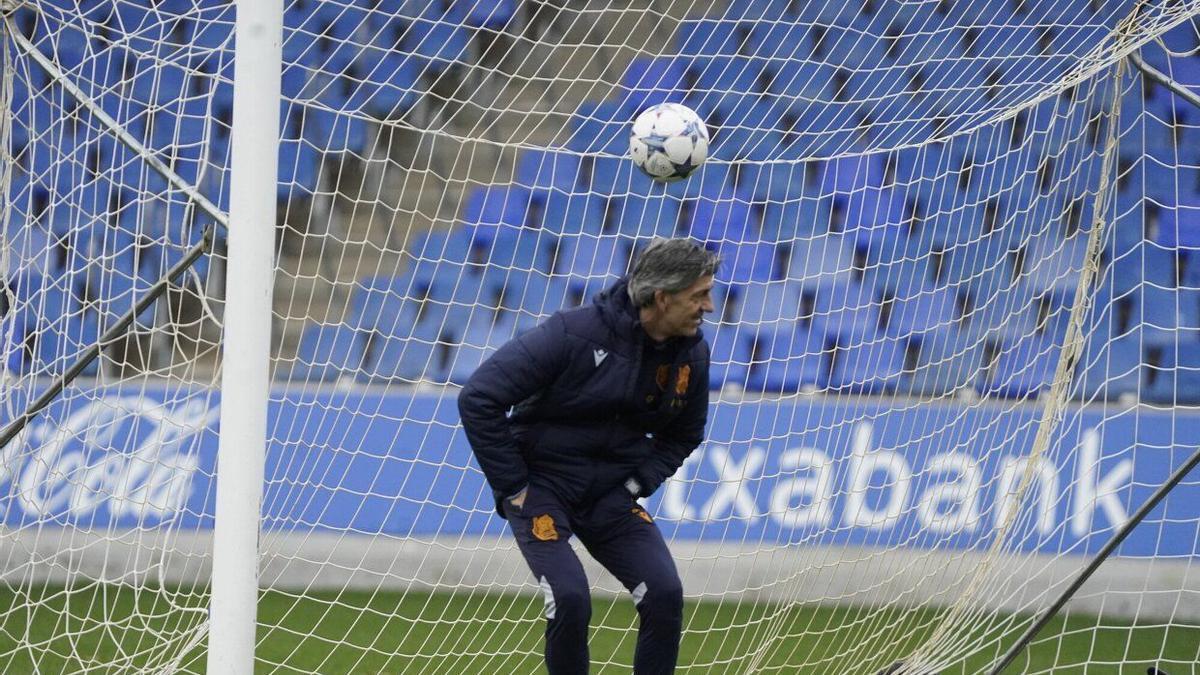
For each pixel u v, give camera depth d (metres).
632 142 15.00
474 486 23.64
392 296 30.91
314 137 32.09
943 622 18.97
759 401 23.56
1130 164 31.81
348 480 23.30
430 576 23.33
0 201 21.22
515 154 32.53
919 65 27.78
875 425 22.91
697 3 32.94
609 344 12.43
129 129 29.98
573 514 13.11
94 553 22.66
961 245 27.09
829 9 32.06
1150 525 23.14
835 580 21.89
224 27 30.64
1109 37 18.16
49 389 16.88
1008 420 22.73
